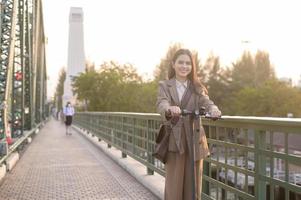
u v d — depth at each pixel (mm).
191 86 4250
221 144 5160
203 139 4273
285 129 3801
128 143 11469
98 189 8008
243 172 4637
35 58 22156
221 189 5289
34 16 20688
